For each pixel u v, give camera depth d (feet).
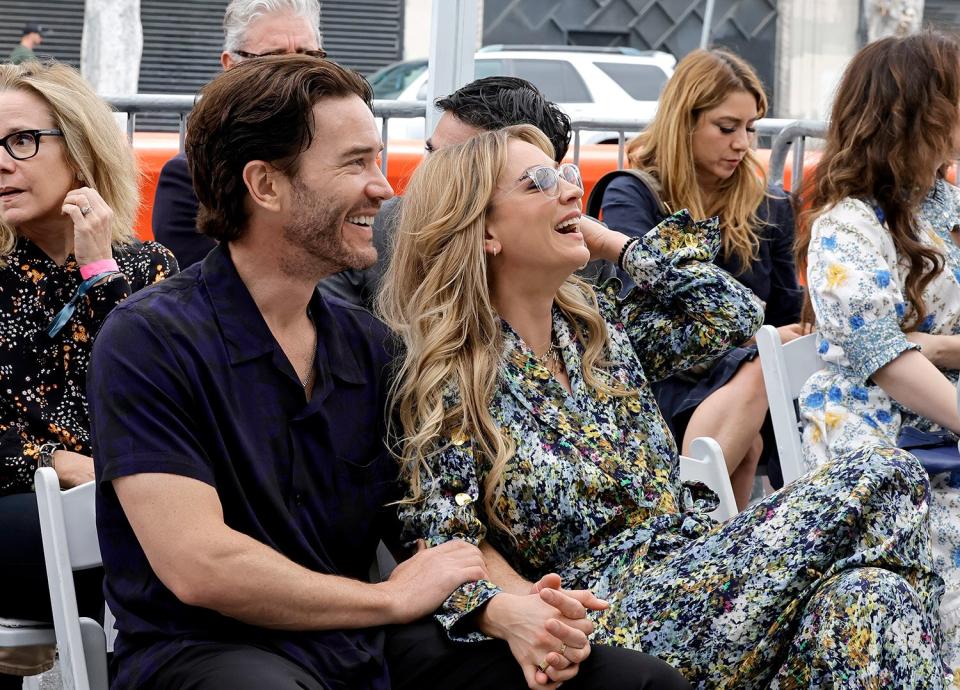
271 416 8.54
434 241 9.45
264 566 8.04
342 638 8.38
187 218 14.15
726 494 10.59
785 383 12.27
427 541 8.94
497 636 8.50
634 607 8.71
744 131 14.93
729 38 55.52
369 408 9.05
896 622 8.15
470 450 9.09
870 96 12.25
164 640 8.16
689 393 13.94
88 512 8.86
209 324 8.46
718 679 8.52
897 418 12.01
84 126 11.30
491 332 9.32
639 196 14.89
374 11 57.47
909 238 12.19
